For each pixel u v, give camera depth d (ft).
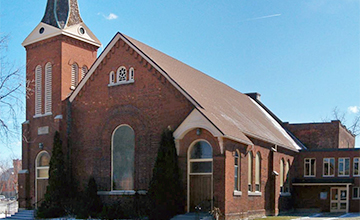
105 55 102.89
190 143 86.17
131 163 96.48
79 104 106.83
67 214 97.60
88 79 105.50
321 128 155.33
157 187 83.82
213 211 79.10
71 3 118.21
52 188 101.60
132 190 95.25
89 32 119.44
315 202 128.26
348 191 123.65
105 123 101.35
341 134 158.92
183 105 89.71
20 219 100.58
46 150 110.42
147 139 93.76
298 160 134.72
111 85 101.09
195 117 83.71
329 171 130.93
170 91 91.86
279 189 113.29
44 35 114.11
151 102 94.17
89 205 95.40
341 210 125.90
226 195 81.05
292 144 133.69
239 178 88.69
